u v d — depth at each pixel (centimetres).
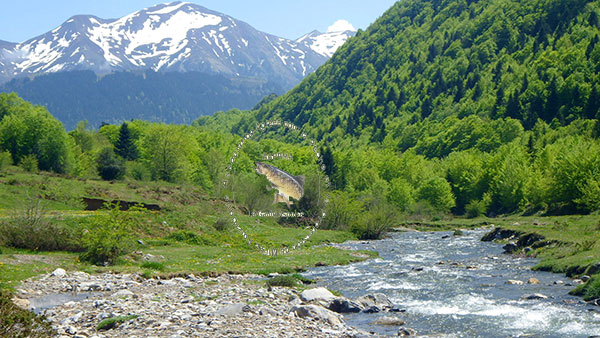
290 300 2092
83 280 2375
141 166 9931
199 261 3241
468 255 3934
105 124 17375
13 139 10706
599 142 10762
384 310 2022
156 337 1391
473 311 1953
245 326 1548
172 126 11125
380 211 5994
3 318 1133
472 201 11394
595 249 2983
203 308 1814
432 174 13625
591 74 18500
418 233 6912
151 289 2267
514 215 9806
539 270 2906
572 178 7488
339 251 4169
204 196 7212
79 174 10475
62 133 10762
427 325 1769
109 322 1558
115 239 2966
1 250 2902
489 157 12875
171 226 4434
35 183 6016
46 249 3183
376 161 15175
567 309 1906
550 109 18062
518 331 1647
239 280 2675
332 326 1694
